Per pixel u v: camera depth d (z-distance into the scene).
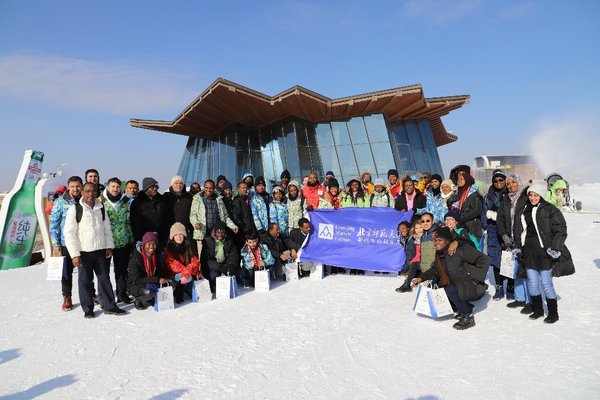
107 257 6.25
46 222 13.48
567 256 5.11
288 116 20.94
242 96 17.27
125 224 6.79
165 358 4.38
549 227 5.14
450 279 5.32
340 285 7.82
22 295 7.89
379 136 20.27
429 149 23.25
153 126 22.30
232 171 21.08
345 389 3.57
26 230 13.67
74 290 8.30
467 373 3.81
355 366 4.05
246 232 8.20
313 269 8.54
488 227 6.44
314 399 3.41
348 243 8.73
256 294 7.28
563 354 4.16
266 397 3.46
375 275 8.77
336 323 5.43
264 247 8.23
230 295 7.01
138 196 6.90
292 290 7.51
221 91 16.61
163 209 7.11
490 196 6.44
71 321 5.90
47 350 4.73
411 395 3.43
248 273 7.90
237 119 21.28
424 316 5.67
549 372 3.76
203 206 7.52
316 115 20.58
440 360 4.13
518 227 5.47
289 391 3.56
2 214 13.22
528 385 3.53
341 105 18.53
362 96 17.98
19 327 5.66
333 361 4.19
